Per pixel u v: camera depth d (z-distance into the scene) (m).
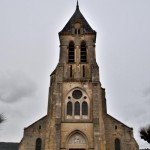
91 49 55.16
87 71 53.16
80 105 49.88
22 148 48.66
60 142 46.22
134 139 49.16
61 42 56.12
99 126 47.06
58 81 51.28
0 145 64.50
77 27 57.78
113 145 48.78
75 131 47.66
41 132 50.03
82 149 46.84
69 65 53.81
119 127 50.03
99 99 49.50
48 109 51.81
